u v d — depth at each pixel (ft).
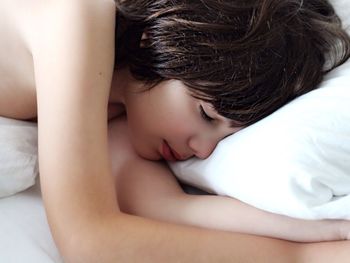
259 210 2.00
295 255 1.92
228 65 2.14
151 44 2.20
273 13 2.24
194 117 2.18
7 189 2.15
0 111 2.41
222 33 2.17
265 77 2.18
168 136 2.24
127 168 2.32
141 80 2.23
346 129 1.95
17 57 2.24
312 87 2.27
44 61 2.00
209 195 2.19
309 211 1.86
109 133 2.47
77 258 1.77
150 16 2.23
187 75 2.13
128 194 2.22
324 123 1.97
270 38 2.20
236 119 2.18
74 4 2.03
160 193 2.21
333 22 2.53
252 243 1.91
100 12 2.07
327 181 1.89
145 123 2.27
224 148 2.17
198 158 2.31
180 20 2.17
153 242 1.81
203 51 2.14
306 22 2.37
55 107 1.89
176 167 2.37
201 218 2.05
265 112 2.20
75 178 1.80
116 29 2.28
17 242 1.97
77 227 1.77
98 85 1.96
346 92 2.07
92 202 1.79
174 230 1.86
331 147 1.93
